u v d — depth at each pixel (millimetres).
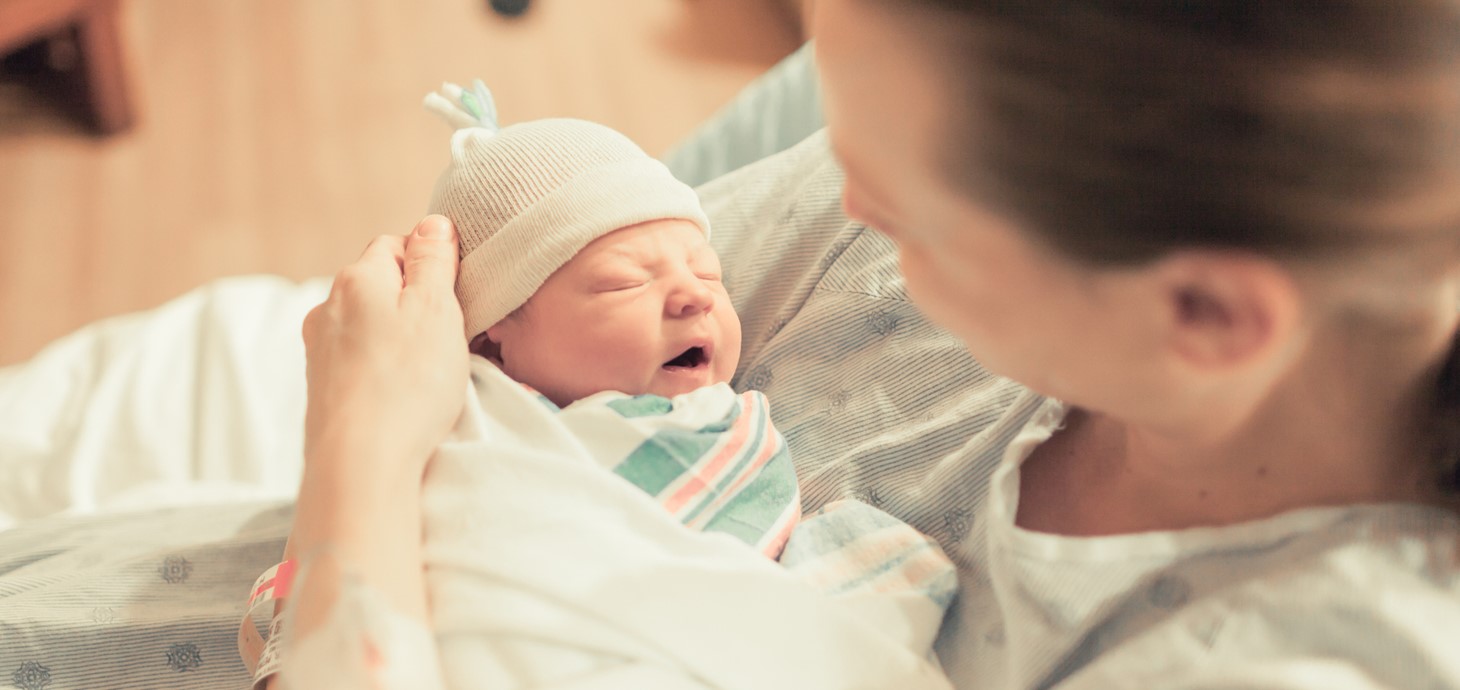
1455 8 409
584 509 682
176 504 1035
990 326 521
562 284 828
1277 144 408
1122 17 403
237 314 1355
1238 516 583
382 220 2461
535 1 3125
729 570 660
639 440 753
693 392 816
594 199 831
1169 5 399
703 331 842
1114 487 645
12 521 1149
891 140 482
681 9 3152
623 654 641
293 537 705
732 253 999
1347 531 541
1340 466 548
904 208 510
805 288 922
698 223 898
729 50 3010
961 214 479
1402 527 533
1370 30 402
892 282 861
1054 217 444
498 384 771
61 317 2182
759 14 3148
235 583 866
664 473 750
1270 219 421
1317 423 537
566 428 746
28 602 825
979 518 729
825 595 705
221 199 2469
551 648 635
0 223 2354
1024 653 629
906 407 829
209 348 1309
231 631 838
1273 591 540
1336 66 402
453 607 643
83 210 2406
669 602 649
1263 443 553
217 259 2332
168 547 875
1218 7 397
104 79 2510
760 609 658
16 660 812
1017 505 682
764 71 2941
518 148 872
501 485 684
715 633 650
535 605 641
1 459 1203
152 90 2734
